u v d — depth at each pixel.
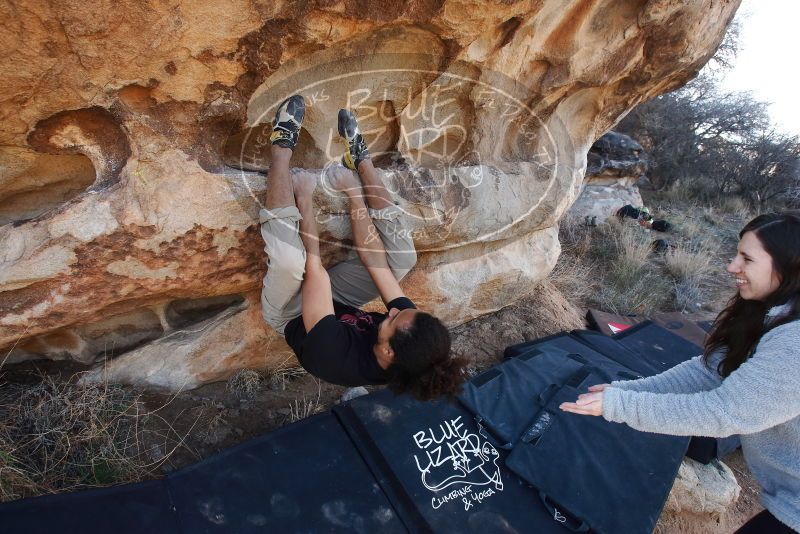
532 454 2.26
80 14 1.33
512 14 1.99
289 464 2.00
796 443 1.45
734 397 1.33
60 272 1.73
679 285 5.32
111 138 1.72
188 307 2.43
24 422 1.98
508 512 2.05
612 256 5.62
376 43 1.91
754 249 1.41
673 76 3.18
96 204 1.70
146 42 1.46
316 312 1.77
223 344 2.37
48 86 1.47
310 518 1.86
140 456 2.06
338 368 1.71
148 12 1.40
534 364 2.90
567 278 4.73
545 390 2.66
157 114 1.67
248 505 1.83
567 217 6.28
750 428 1.32
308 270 1.83
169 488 1.80
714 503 2.56
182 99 1.65
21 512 1.58
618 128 10.26
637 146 7.08
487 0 1.82
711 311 5.01
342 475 2.03
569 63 2.53
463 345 3.30
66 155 1.79
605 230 6.32
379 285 2.07
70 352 2.21
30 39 1.34
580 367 2.91
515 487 2.16
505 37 2.17
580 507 2.08
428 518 1.95
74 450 1.97
